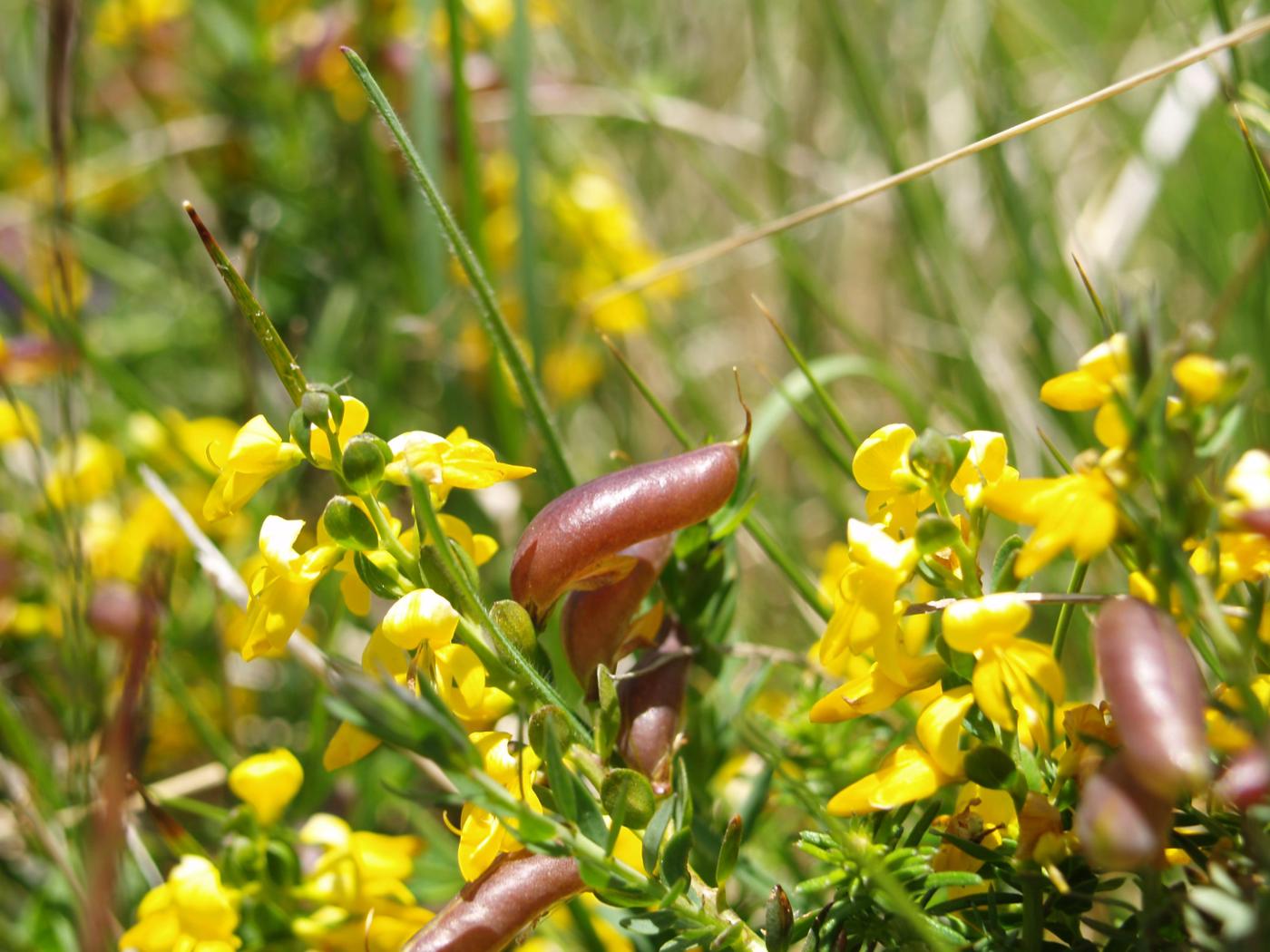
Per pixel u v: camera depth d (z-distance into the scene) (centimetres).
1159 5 38
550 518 18
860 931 18
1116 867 16
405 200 35
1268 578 17
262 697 28
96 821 21
